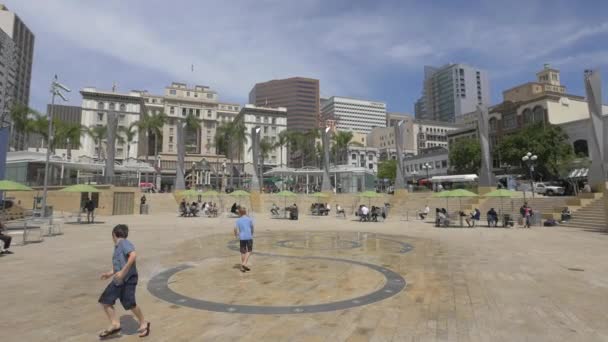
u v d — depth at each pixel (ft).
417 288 26.58
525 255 42.24
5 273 31.19
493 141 218.59
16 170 143.33
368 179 185.57
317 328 18.20
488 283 28.25
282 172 188.96
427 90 634.43
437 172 261.24
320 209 126.21
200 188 182.70
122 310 21.08
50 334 17.22
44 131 179.11
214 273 31.78
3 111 93.97
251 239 33.83
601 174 78.89
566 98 195.00
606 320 19.49
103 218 101.30
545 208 94.38
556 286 27.25
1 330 17.74
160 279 29.37
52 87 85.20
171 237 59.26
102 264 35.40
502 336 17.13
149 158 299.38
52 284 27.43
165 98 331.36
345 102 620.08
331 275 31.12
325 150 148.15
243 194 114.21
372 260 38.93
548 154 155.53
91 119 293.84
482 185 111.34
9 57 140.36
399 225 87.86
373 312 20.84
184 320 19.33
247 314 20.40
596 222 74.43
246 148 324.39
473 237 61.98
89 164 163.43
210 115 347.97
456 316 20.17
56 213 112.37
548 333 17.54
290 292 25.31
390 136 423.23
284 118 352.08
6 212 81.97
